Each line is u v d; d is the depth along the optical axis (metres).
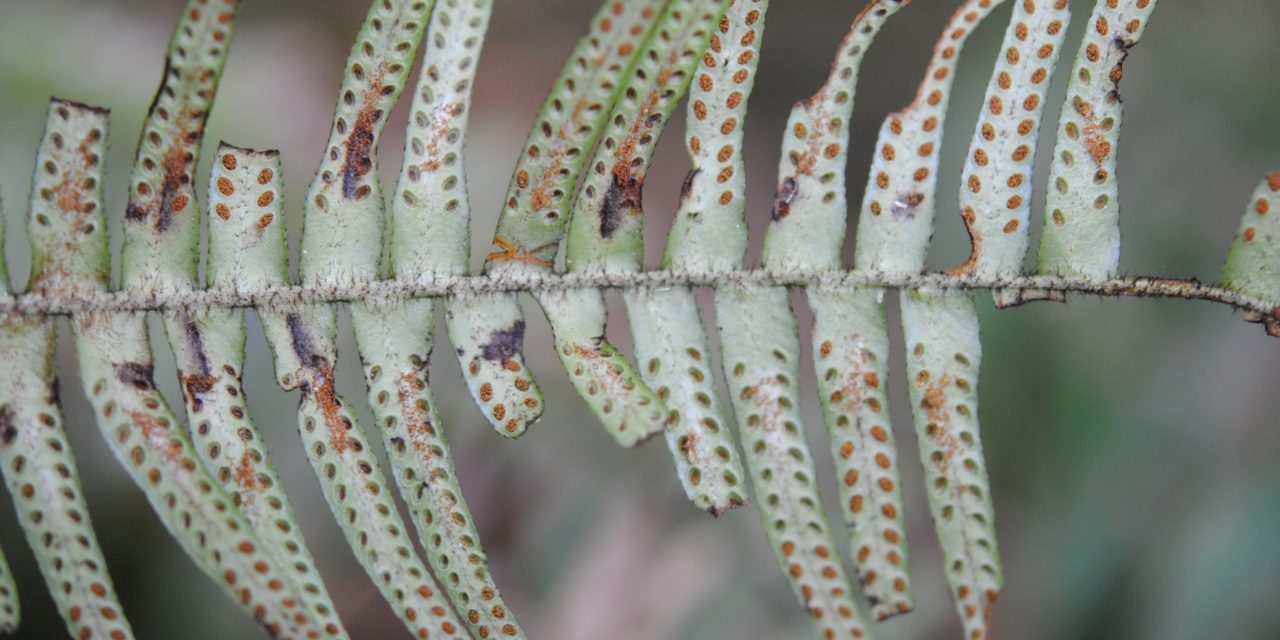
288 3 0.64
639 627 0.53
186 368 0.43
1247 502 0.52
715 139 0.44
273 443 0.53
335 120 0.44
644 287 0.44
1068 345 0.53
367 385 0.44
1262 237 0.44
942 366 0.44
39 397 0.43
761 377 0.44
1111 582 0.52
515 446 0.54
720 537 0.53
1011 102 0.44
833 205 0.44
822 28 0.73
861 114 0.70
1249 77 0.55
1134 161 0.55
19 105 0.54
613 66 0.44
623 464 0.54
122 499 0.52
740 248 0.44
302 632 0.43
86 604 0.43
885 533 0.44
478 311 0.44
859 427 0.44
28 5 0.55
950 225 0.56
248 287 0.44
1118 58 0.44
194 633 0.51
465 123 0.44
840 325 0.44
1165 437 0.53
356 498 0.43
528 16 0.73
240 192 0.44
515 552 0.54
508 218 0.44
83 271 0.43
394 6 0.44
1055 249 0.44
